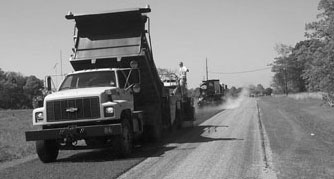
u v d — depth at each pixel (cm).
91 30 1603
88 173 1046
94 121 1266
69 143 1316
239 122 2527
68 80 1450
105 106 1258
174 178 977
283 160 1184
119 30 1590
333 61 1734
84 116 1261
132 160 1225
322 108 3506
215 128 2188
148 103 1695
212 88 5103
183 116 2303
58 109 1272
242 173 1018
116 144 1274
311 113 3108
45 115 1278
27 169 1166
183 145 1545
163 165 1142
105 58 1562
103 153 1444
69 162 1268
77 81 1437
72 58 1581
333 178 955
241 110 3972
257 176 984
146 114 1631
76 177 1000
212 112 3816
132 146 1416
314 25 1767
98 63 1580
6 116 5569
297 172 1021
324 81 1764
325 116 2781
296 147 1437
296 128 2089
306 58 1833
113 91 1320
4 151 1589
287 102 5381
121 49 1567
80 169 1112
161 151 1406
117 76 1434
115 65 1589
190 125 2331
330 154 1287
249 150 1373
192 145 1534
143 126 1630
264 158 1218
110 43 1583
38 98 1329
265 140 1625
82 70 1512
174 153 1350
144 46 1598
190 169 1077
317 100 4962
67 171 1091
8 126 3253
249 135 1803
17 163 1320
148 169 1093
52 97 1282
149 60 1616
